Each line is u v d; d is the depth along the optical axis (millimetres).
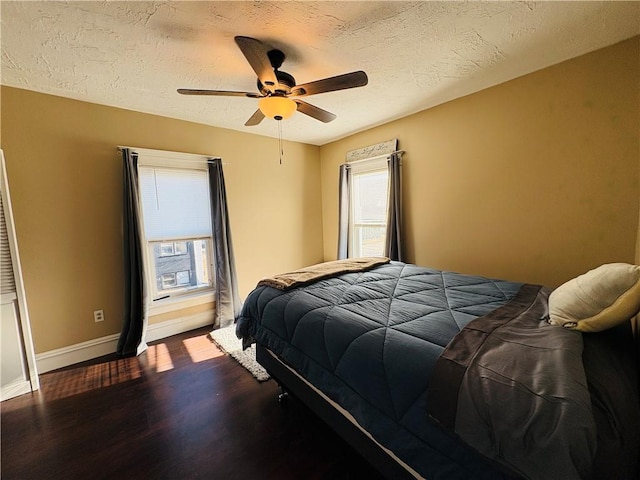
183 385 2191
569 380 782
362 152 3785
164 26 1634
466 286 1921
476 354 998
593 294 1056
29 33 1641
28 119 2338
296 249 4270
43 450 1590
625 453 672
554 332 1074
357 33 1768
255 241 3832
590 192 2119
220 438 1652
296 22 1647
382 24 1688
